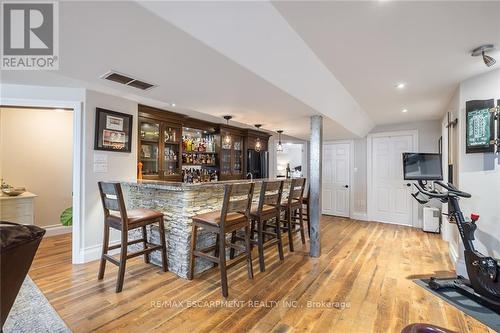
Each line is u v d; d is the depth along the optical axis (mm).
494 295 2027
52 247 3510
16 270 1165
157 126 4066
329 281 2525
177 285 2400
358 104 3906
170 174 4289
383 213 5484
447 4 1559
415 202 5051
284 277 2609
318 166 3312
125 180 3314
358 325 1831
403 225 5168
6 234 1113
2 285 1104
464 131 2779
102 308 2004
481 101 2559
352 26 1827
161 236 2656
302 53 2141
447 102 3768
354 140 5922
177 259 2662
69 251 3350
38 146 4066
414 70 2600
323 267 2887
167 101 2697
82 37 1413
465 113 2725
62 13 1198
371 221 5566
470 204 2664
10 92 2709
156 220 2582
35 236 1229
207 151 5148
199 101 2670
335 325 1828
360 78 2840
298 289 2352
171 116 4195
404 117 4809
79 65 1789
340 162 6152
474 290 2188
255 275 2654
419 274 2721
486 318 1942
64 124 4297
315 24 1803
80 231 2949
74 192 2951
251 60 1819
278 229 3119
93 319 1863
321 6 1598
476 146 2566
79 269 2752
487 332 1782
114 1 1102
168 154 4352
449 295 2275
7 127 3818
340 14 1683
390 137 5430
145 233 2830
